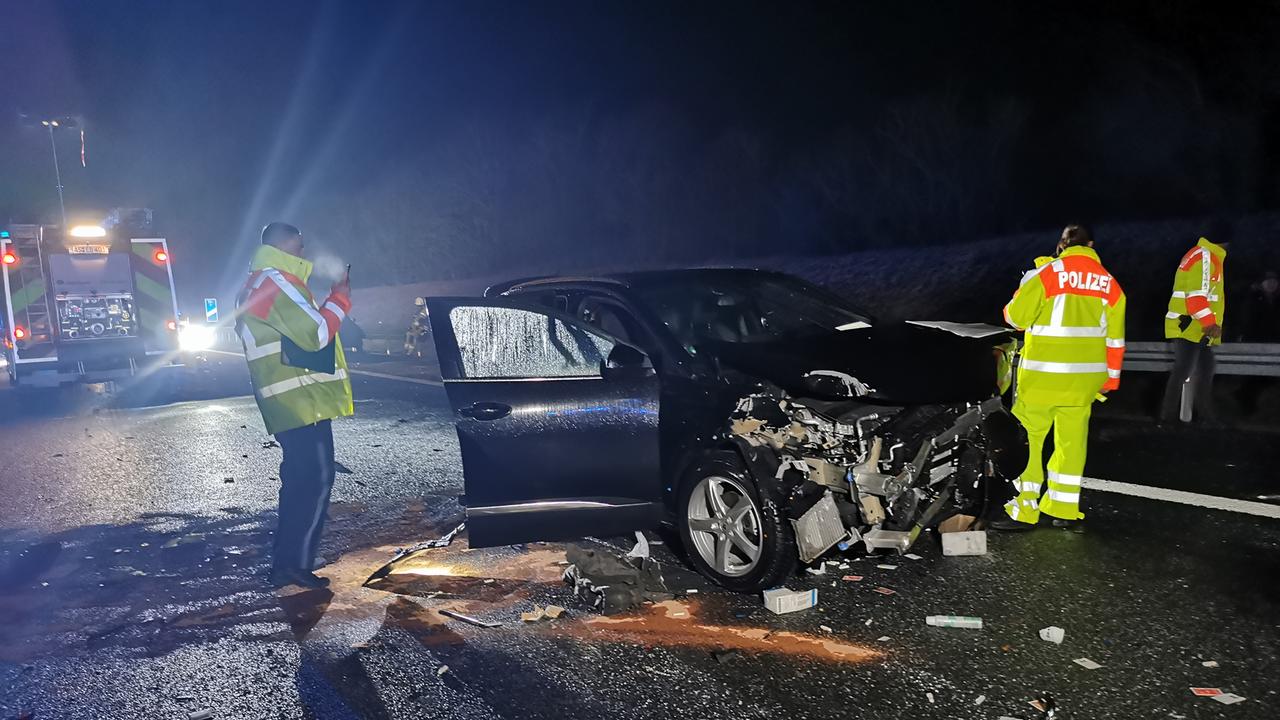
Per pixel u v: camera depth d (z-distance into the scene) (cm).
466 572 481
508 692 341
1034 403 509
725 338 528
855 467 412
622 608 418
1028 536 500
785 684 338
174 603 454
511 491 460
